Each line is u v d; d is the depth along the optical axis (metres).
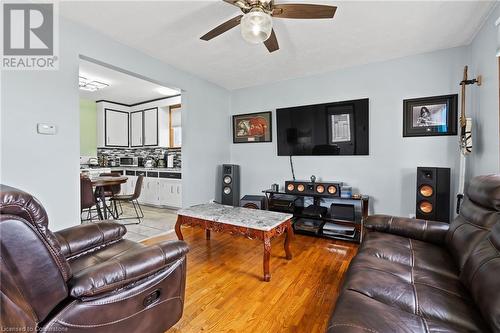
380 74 3.12
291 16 1.71
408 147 2.98
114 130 5.66
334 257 2.45
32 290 0.85
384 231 1.93
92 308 1.00
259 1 1.58
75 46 2.25
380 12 2.07
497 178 1.45
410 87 2.95
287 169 3.88
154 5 2.01
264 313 1.58
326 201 3.50
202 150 3.88
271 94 4.00
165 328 1.32
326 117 3.48
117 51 2.61
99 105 5.53
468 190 1.68
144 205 5.06
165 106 5.28
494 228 1.19
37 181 2.03
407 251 1.59
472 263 1.17
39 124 2.04
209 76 3.72
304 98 3.70
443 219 2.48
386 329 0.85
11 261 0.79
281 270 2.17
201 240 2.94
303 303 1.68
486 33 2.17
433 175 2.52
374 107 3.17
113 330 1.08
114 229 1.73
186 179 3.63
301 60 3.11
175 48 2.78
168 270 1.30
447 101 2.75
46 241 0.89
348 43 2.65
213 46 2.73
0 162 1.86
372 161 3.20
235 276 2.06
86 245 1.54
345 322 0.89
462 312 0.99
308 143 3.64
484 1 1.92
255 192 4.20
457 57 2.69
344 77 3.37
